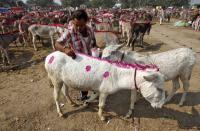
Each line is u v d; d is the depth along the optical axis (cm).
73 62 489
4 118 550
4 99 645
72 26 501
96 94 622
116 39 1178
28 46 1348
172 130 521
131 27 1348
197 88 750
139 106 615
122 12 3366
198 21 2381
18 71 899
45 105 612
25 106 606
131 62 570
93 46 550
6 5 4950
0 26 1521
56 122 541
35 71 902
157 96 439
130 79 462
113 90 485
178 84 629
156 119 560
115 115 570
